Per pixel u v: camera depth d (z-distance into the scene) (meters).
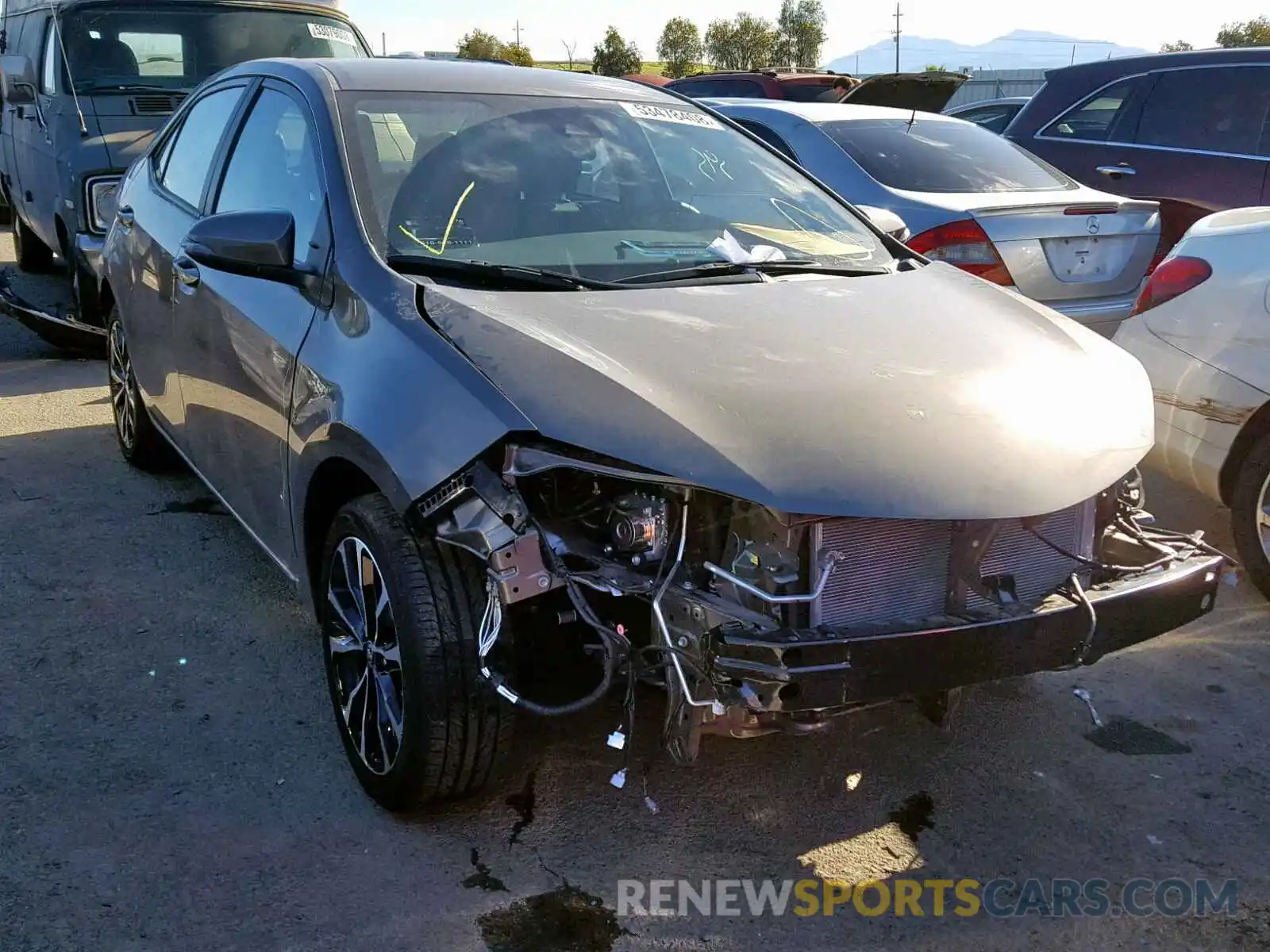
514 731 2.69
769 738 3.30
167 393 4.41
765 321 2.92
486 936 2.49
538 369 2.55
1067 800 3.06
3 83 8.34
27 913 2.50
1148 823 2.97
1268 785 3.14
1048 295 5.59
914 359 2.80
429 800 2.77
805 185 4.07
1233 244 4.31
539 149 3.59
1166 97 7.65
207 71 8.16
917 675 2.43
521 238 3.28
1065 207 5.56
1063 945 2.53
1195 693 3.64
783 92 11.51
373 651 2.84
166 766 3.07
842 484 2.37
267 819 2.87
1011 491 2.48
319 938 2.47
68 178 7.28
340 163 3.29
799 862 2.78
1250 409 4.14
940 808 3.01
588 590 2.63
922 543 2.59
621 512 2.50
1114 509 2.95
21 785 2.96
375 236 3.12
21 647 3.70
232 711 3.37
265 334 3.33
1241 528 4.23
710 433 2.42
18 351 7.68
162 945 2.43
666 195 3.66
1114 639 2.68
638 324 2.82
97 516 4.84
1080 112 8.20
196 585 4.20
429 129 3.51
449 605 2.59
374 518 2.74
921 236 5.59
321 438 2.90
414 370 2.67
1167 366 4.44
